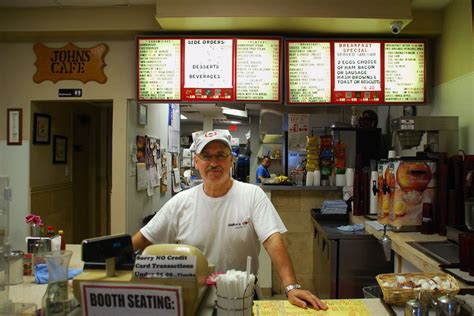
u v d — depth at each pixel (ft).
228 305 3.18
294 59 9.34
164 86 9.28
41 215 10.74
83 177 14.90
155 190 12.53
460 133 8.25
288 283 4.43
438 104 9.29
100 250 3.16
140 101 9.32
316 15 8.38
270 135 19.51
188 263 3.01
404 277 4.27
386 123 13.47
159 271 2.99
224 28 9.09
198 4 8.42
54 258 3.41
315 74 9.34
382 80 9.36
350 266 8.82
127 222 9.69
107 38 9.62
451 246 6.37
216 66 9.25
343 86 9.36
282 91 9.32
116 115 9.60
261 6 8.40
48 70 9.66
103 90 9.62
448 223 7.13
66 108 12.58
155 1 8.89
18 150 9.85
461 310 3.56
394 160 7.74
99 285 2.86
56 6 9.12
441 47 9.19
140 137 10.68
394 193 7.70
